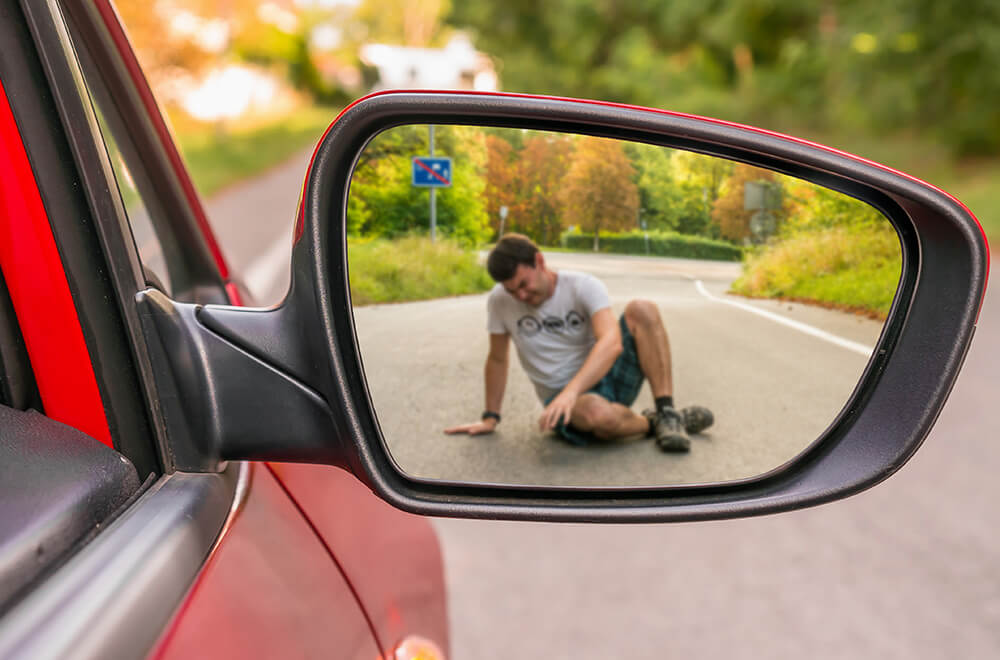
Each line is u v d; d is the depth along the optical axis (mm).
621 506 903
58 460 730
